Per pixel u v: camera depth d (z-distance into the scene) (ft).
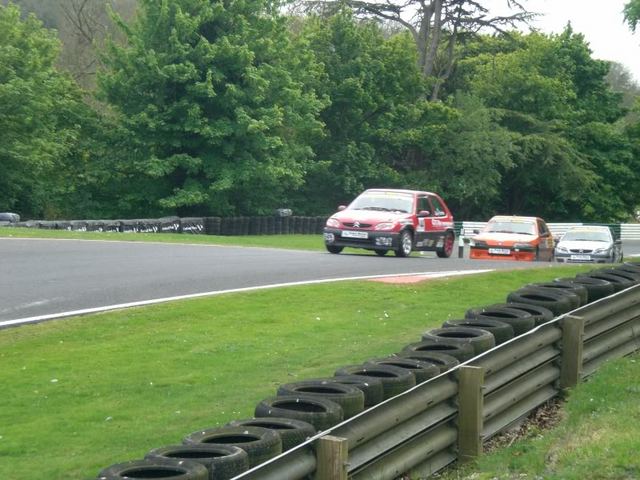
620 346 41.75
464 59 264.72
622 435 27.66
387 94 225.35
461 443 28.73
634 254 178.91
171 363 40.24
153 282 61.26
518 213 273.54
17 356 40.70
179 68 169.58
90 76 238.48
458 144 232.53
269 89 181.47
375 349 43.32
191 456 20.75
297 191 219.00
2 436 30.19
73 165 179.93
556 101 255.29
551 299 40.24
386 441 24.77
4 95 152.35
